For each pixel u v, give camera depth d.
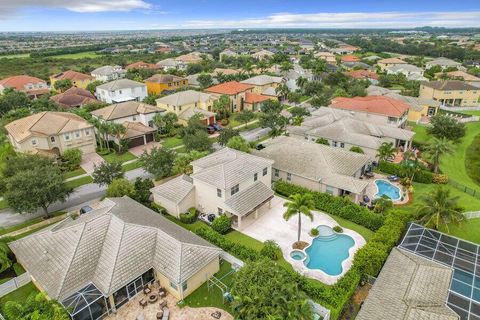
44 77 141.38
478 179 51.66
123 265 28.66
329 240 36.84
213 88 99.94
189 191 42.16
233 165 42.28
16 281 30.59
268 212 42.78
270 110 80.50
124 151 65.19
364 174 52.41
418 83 115.88
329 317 25.73
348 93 105.69
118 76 135.62
